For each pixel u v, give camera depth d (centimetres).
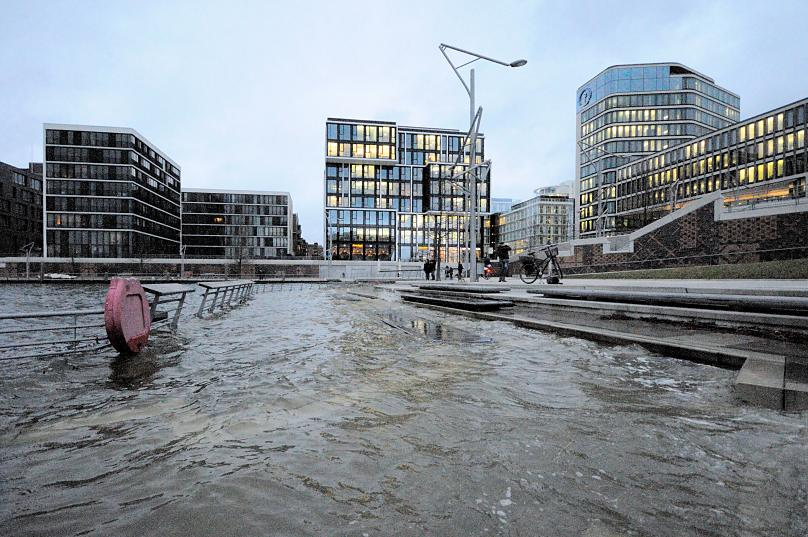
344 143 10094
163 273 7881
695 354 530
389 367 536
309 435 311
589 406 366
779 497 214
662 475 240
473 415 348
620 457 264
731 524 193
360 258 10206
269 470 256
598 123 9588
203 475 251
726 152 7125
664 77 9056
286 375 502
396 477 245
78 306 2075
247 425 333
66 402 400
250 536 192
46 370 537
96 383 471
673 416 336
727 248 2652
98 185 8675
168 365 567
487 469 252
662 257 3023
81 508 217
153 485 240
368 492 229
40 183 10400
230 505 218
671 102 9019
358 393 420
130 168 8800
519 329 841
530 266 1827
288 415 356
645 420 328
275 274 7925
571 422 328
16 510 215
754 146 6756
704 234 2773
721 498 215
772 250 2441
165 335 867
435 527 196
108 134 8731
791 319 562
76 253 8506
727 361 494
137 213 8981
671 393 400
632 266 3200
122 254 8681
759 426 310
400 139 10556
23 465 267
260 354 641
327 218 10144
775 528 189
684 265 2870
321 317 1211
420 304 1526
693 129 8956
